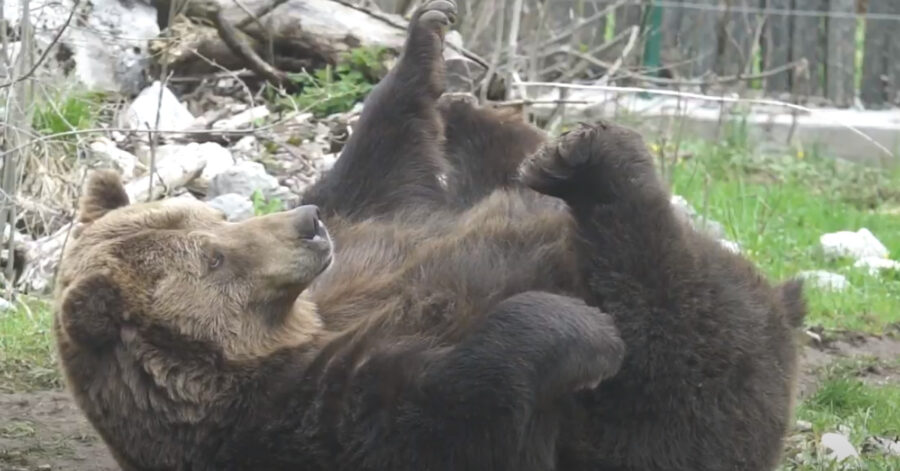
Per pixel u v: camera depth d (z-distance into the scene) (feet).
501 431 25.77
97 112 57.36
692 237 28.27
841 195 78.33
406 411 25.93
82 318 27.30
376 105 35.60
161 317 27.84
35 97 52.80
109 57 61.11
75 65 59.31
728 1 91.56
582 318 26.04
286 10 64.69
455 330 27.61
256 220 28.96
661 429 27.48
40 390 39.45
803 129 86.69
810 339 48.24
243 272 28.40
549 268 28.78
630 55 85.25
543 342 25.63
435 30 36.22
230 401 27.78
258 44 65.21
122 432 28.25
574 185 27.84
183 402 27.78
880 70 94.58
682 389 27.25
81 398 28.43
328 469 26.94
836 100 94.02
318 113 62.59
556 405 27.12
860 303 53.42
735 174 76.13
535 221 30.07
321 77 63.52
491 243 29.71
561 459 27.94
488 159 36.47
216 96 63.98
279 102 62.90
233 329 28.27
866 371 45.24
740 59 91.30
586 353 25.82
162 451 28.12
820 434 36.63
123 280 27.81
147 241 28.27
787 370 28.63
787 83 93.61
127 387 27.86
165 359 27.81
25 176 51.85
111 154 54.44
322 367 27.45
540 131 37.47
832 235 64.34
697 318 27.22
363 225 33.47
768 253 60.23
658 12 87.30
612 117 71.61
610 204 27.61
